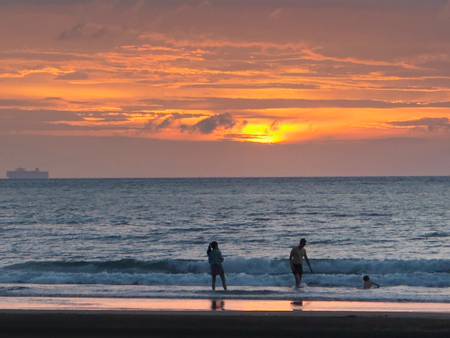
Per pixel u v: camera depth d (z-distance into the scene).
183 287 93.06
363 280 97.25
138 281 99.94
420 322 61.66
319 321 62.28
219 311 68.88
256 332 58.97
